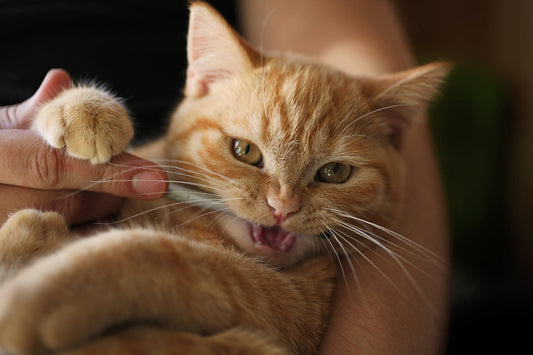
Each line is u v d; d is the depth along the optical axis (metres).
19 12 0.34
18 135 0.25
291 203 0.27
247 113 0.28
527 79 0.55
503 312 0.43
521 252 0.55
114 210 0.29
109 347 0.19
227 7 0.40
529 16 0.54
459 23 0.62
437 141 0.52
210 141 0.28
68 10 0.35
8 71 0.33
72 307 0.19
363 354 0.24
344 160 0.28
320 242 0.29
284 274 0.27
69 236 0.25
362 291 0.27
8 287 0.20
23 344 0.19
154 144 0.33
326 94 0.29
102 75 0.35
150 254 0.21
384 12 0.41
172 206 0.29
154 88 0.36
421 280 0.28
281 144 0.28
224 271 0.23
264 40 0.41
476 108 0.52
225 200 0.28
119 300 0.20
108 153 0.25
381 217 0.29
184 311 0.21
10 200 0.26
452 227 0.53
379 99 0.30
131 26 0.37
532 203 0.54
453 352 0.40
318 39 0.39
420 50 0.63
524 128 0.55
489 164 0.53
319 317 0.27
